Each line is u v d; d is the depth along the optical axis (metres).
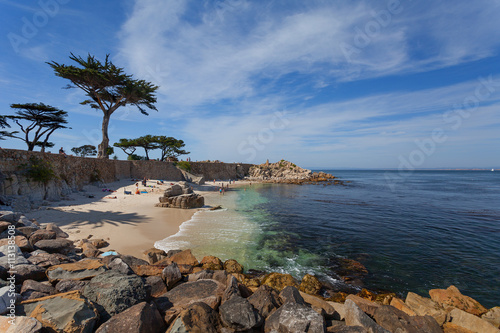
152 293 6.87
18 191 18.80
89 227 15.60
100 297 5.55
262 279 10.20
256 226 19.88
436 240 17.14
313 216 24.84
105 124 41.22
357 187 62.06
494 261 13.46
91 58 35.12
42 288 6.05
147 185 38.75
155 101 42.31
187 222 20.00
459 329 6.70
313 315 5.20
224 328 5.21
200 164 69.12
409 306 8.32
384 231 19.39
